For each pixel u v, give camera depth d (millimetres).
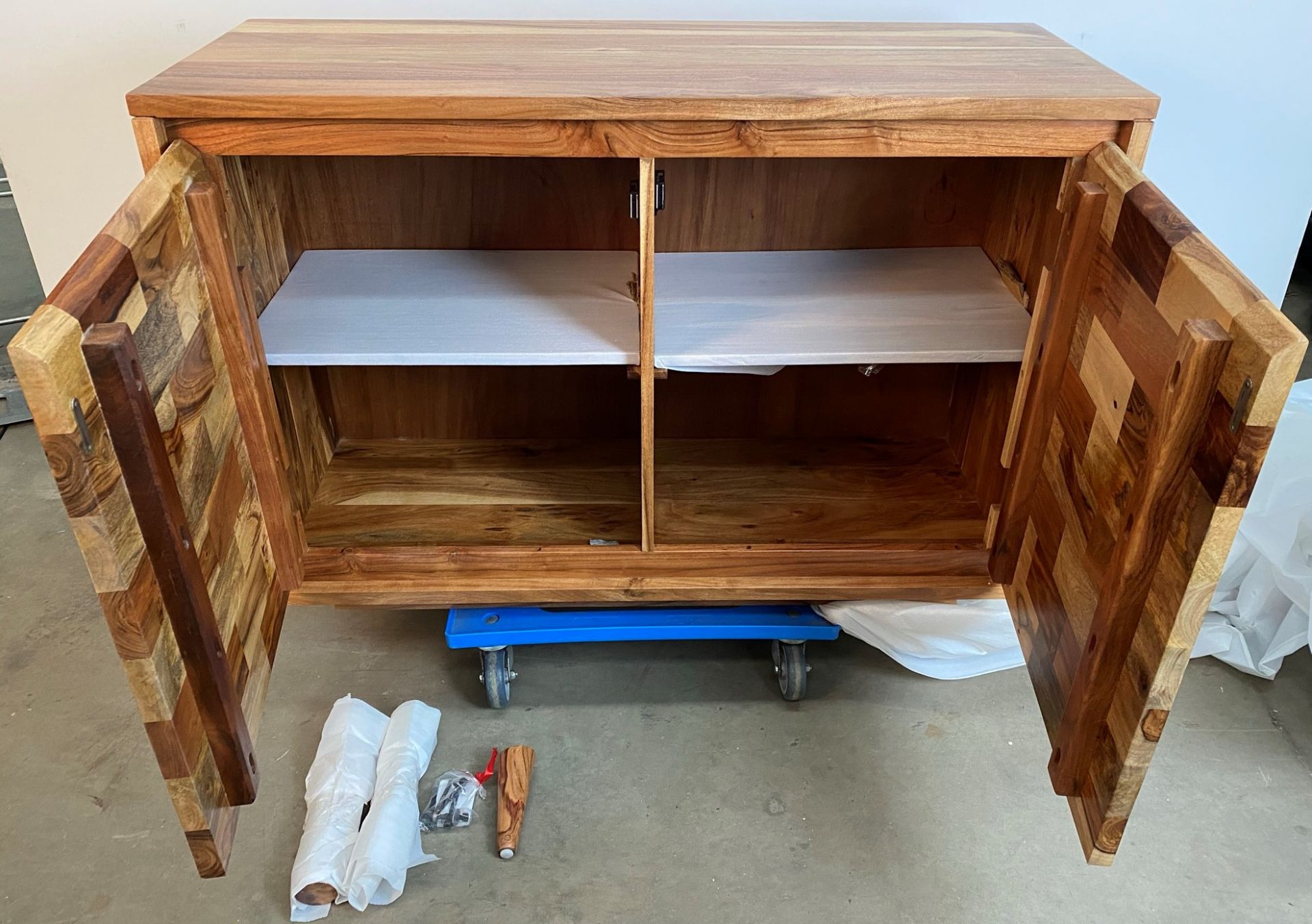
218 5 1513
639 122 1077
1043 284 1196
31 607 1709
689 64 1205
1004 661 1539
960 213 1544
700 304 1402
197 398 1044
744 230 1551
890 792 1421
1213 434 807
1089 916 1266
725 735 1505
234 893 1288
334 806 1349
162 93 1039
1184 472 851
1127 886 1301
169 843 1344
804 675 1517
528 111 1056
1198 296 856
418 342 1291
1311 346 2330
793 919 1260
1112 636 962
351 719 1460
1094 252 1114
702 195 1513
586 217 1543
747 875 1311
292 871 1303
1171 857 1336
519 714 1539
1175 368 828
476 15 1521
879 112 1075
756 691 1581
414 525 1501
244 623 1163
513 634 1444
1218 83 1578
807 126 1092
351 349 1271
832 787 1428
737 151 1103
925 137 1105
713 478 1634
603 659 1638
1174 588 866
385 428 1736
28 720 1511
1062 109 1080
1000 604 1463
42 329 731
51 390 719
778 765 1458
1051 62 1237
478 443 1739
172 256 997
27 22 1504
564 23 1443
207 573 1043
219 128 1065
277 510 1271
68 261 1739
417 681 1594
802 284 1465
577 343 1294
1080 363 1146
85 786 1416
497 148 1090
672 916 1261
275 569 1314
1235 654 1595
